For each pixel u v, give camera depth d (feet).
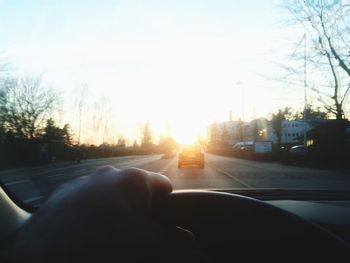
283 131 282.77
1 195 6.35
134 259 2.92
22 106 45.68
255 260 4.02
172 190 3.76
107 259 2.85
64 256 2.81
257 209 3.93
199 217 3.95
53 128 77.92
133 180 3.25
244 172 80.48
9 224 5.49
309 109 105.91
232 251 4.11
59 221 2.92
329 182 56.59
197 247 4.21
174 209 3.66
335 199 10.91
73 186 3.24
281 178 63.36
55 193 3.27
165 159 171.22
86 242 2.84
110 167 3.62
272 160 146.92
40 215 3.06
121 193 3.12
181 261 3.19
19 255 2.87
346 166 99.09
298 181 58.23
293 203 9.30
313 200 10.75
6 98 42.34
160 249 3.06
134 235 2.97
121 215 3.00
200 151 102.01
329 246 3.81
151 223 3.13
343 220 7.12
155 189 3.44
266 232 3.96
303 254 3.85
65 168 66.64
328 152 101.30
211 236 4.12
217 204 3.95
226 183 54.54
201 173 76.23
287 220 3.94
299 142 216.74
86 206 2.97
